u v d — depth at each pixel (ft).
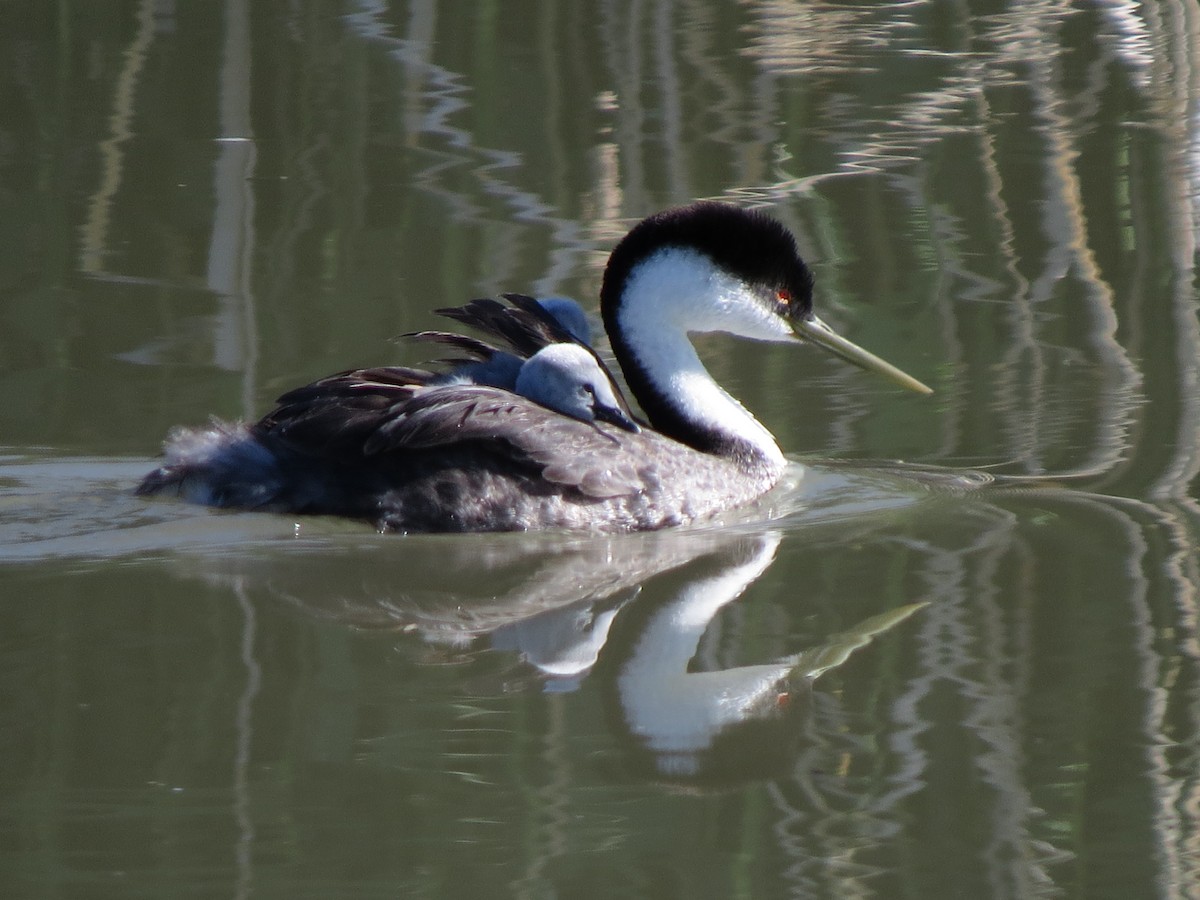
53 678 30.25
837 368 51.03
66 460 42.42
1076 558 36.55
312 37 78.43
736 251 44.29
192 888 23.76
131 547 37.42
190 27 79.46
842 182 64.03
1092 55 78.23
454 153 67.00
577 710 29.68
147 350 49.88
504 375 43.32
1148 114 70.28
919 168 65.21
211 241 58.59
